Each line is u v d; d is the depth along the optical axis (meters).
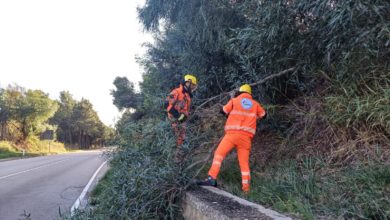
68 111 80.69
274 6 4.21
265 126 6.39
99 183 9.98
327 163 4.61
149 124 6.00
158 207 4.88
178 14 7.33
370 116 4.27
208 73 7.30
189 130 5.91
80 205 7.79
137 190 4.91
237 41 5.44
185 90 6.07
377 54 3.97
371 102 4.30
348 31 3.67
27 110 45.84
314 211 3.49
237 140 5.05
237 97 5.27
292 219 3.32
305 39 4.39
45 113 48.38
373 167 3.70
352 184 3.57
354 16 3.42
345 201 3.36
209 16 6.39
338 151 4.63
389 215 2.94
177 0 7.11
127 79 25.25
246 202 4.15
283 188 4.25
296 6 4.07
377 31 3.55
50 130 54.09
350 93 4.60
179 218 4.98
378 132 4.40
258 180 5.31
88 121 82.69
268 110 5.98
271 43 4.67
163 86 9.80
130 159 5.52
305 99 5.64
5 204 8.78
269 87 5.89
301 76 5.62
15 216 7.51
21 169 18.67
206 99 6.93
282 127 6.09
